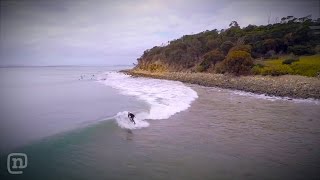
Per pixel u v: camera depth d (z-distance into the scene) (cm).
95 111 1603
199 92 2745
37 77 5628
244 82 3250
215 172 809
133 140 1079
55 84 3612
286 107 1877
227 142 1086
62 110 1636
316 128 1311
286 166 861
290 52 4369
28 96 2297
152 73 5844
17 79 4869
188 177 773
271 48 4528
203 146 1034
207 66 4788
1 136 1060
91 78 5075
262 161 898
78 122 1317
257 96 2459
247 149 1009
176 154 945
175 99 2109
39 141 1019
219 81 3581
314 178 781
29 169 788
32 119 1378
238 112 1678
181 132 1209
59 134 1112
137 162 870
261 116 1572
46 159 862
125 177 766
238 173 805
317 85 2639
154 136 1141
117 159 888
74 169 805
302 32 4491
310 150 1008
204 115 1568
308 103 2067
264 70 3575
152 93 2481
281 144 1072
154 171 808
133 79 4634
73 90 2781
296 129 1292
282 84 2861
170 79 4578
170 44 7031
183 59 5825
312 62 3559
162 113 1573
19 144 977
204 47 5681
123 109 1664
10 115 1468
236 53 3938
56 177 750
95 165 838
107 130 1195
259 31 5200
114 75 6094
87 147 981
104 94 2419
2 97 2216
